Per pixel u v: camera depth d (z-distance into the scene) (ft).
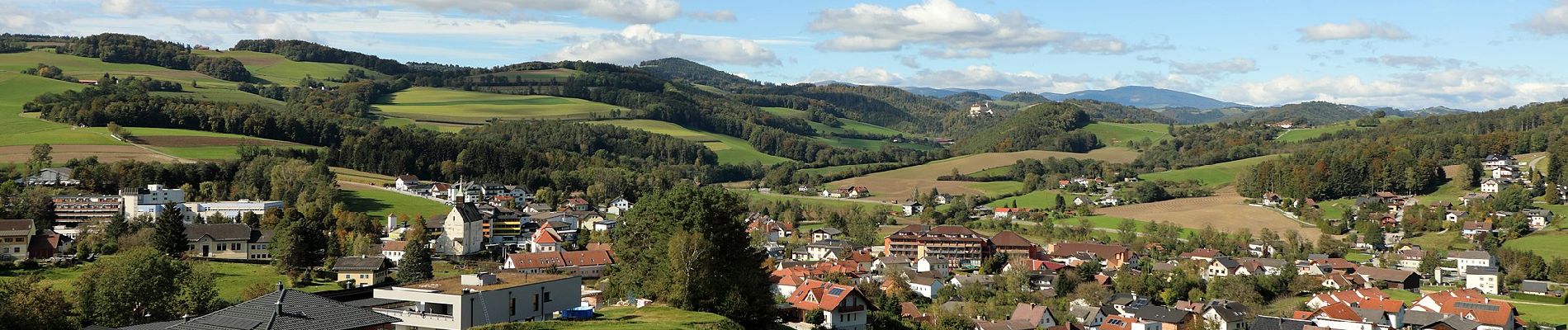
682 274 320.50
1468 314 510.58
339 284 526.57
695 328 281.54
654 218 356.38
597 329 271.28
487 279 298.76
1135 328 508.12
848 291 376.48
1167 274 653.30
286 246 562.25
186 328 242.58
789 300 387.96
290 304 253.44
